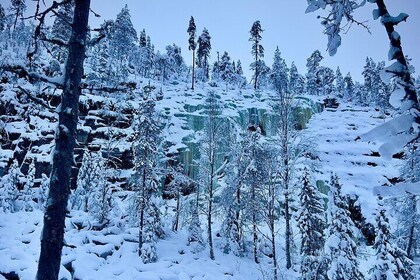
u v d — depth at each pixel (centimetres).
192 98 5172
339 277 1023
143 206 2077
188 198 2653
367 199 2925
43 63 2995
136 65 8162
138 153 2164
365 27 293
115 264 1869
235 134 3878
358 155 3859
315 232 1562
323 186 3173
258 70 7138
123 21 5703
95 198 2523
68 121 434
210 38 7469
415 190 227
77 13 464
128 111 3872
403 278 1074
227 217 2306
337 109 5962
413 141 228
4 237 2136
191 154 3569
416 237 2036
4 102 3722
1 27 6306
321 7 299
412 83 235
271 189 1889
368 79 7688
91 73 4059
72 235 2108
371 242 2562
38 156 3262
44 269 394
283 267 1884
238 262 2023
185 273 1820
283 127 1972
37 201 2938
